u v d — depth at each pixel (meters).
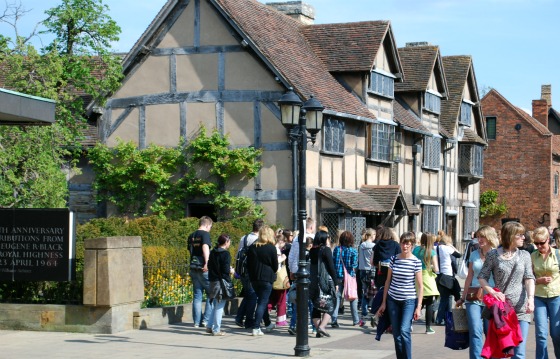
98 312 14.81
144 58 27.02
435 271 15.77
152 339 14.23
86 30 26.61
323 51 29.45
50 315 15.01
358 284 18.56
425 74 33.97
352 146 28.19
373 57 28.70
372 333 15.64
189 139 26.42
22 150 23.53
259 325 14.94
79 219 27.73
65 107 26.30
